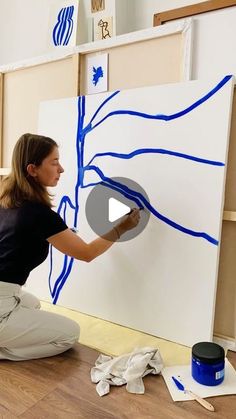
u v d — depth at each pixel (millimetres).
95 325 1907
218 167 1602
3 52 2967
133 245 1844
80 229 2053
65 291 2119
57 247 1568
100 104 1976
